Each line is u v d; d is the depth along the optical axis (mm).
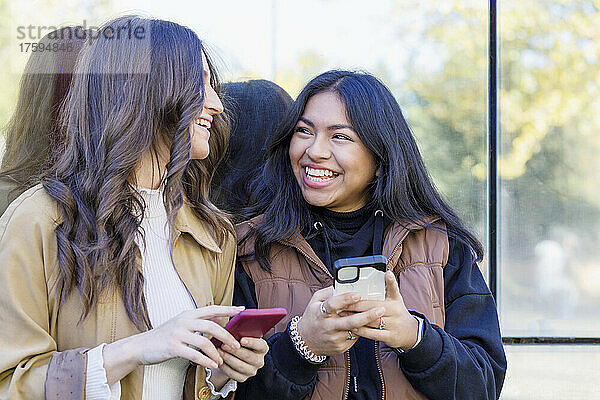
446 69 2533
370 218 1855
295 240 1803
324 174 1774
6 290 1391
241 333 1449
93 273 1439
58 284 1431
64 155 1519
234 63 2463
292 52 2500
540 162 2547
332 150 1768
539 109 2549
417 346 1630
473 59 2539
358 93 1791
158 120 1527
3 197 1688
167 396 1534
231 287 1713
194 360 1377
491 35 2547
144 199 1563
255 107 2264
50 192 1459
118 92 1500
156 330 1413
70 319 1442
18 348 1378
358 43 2516
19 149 1738
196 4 2424
